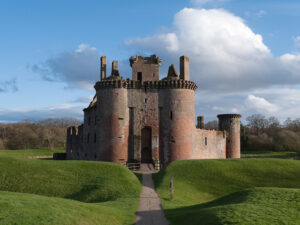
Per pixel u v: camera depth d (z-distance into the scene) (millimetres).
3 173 36031
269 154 95250
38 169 37844
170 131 50406
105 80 51531
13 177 35312
